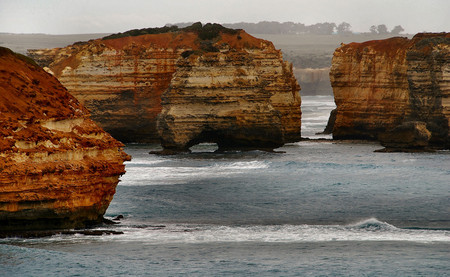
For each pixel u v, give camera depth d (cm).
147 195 8962
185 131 14062
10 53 6366
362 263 5462
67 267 5266
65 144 6025
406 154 13950
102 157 6359
